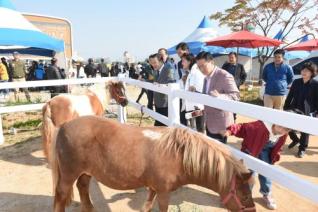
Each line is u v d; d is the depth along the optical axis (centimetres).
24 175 484
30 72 1478
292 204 374
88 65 1777
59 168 295
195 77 467
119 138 266
